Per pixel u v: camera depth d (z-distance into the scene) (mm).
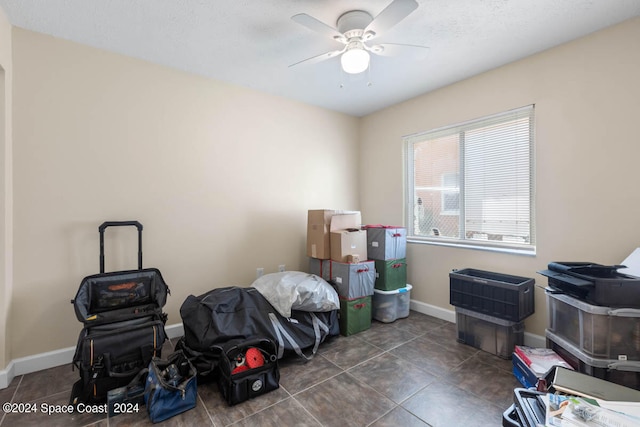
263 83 2951
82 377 1757
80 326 2250
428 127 3197
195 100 2744
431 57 2449
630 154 1977
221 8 1846
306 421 1631
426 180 3357
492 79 2668
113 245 2369
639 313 1586
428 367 2184
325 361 2279
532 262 2441
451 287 2629
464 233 3023
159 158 2564
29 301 2074
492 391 1895
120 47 2295
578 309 1769
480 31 2092
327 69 2666
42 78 2105
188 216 2709
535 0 1776
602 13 1899
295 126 3408
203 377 1966
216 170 2861
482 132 2850
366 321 2879
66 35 2133
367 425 1602
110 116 2350
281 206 3301
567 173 2246
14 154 2014
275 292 2463
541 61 2369
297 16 1659
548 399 1312
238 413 1693
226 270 2924
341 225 3088
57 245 2162
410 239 3479
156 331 1840
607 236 2070
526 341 2447
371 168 3865
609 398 1346
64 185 2180
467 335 2545
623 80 1996
